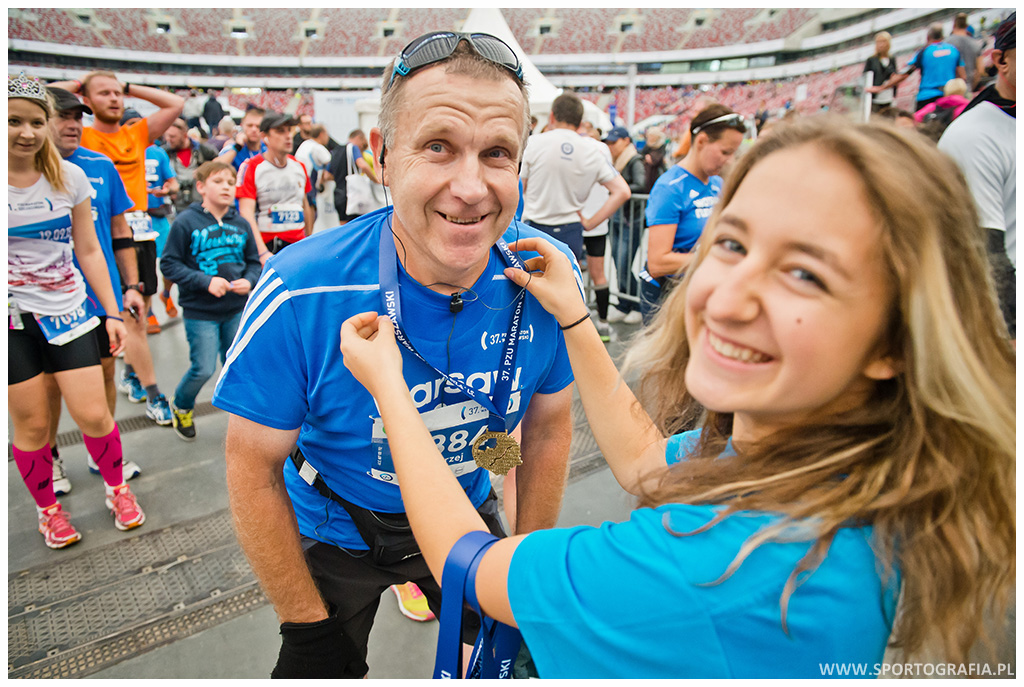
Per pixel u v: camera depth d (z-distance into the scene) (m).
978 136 2.06
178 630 2.05
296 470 1.32
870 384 0.72
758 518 0.67
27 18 26.98
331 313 1.07
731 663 0.67
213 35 29.70
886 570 0.66
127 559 2.40
